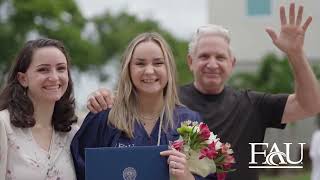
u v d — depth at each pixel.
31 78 4.94
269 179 15.45
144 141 5.04
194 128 4.90
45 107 5.02
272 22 23.00
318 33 22.03
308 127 20.11
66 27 30.77
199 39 5.81
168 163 4.79
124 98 5.08
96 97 5.17
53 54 4.94
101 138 5.08
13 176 4.79
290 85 22.16
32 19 30.05
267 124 5.81
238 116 5.69
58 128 5.09
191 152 4.89
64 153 5.04
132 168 4.79
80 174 5.03
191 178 4.86
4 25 29.67
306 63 5.48
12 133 4.87
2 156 4.77
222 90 5.81
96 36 41.97
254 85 22.84
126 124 5.04
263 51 24.27
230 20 23.92
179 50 36.50
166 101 5.10
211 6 24.08
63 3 31.20
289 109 5.70
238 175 5.59
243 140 5.64
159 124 5.08
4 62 28.16
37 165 4.86
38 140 4.97
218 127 5.63
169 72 5.06
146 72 4.96
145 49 5.00
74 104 5.20
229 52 5.80
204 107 5.73
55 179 4.89
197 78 5.80
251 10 23.45
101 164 4.79
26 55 4.96
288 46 5.45
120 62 5.18
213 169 4.93
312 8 21.81
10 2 29.83
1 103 5.00
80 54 31.53
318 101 5.55
